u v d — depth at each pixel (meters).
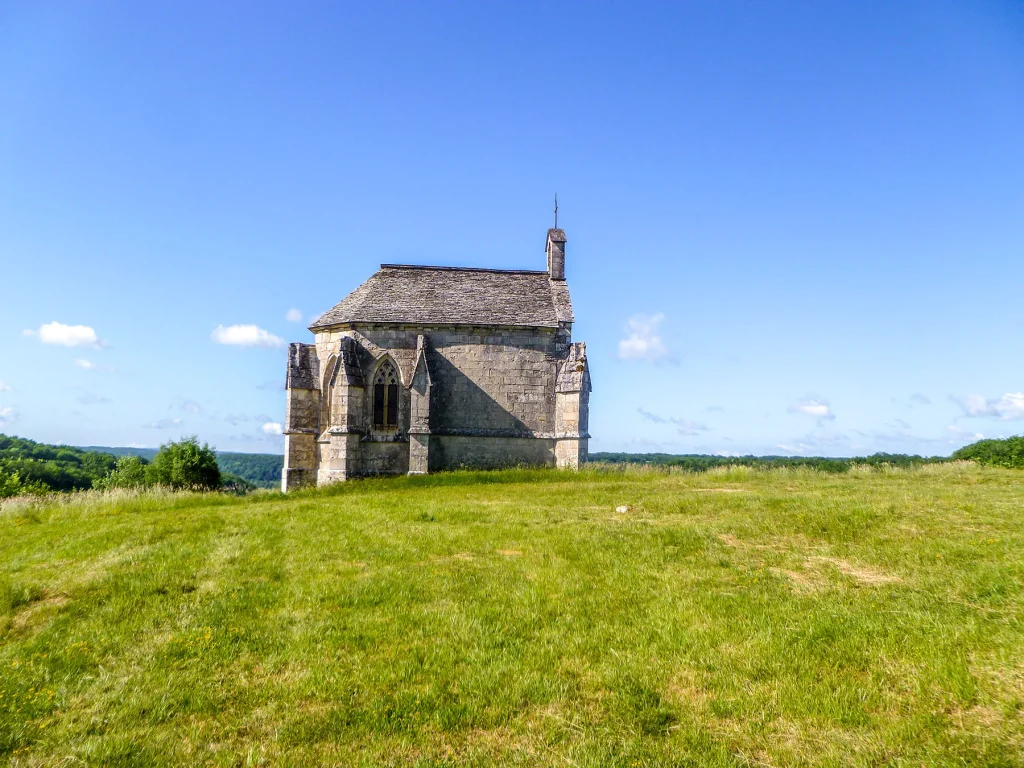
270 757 6.25
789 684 7.04
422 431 29.56
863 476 23.80
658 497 18.89
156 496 24.62
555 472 27.83
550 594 10.19
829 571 10.62
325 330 32.34
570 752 6.05
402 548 13.42
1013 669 6.82
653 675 7.43
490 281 34.72
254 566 12.50
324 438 31.33
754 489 20.23
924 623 8.08
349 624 9.27
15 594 11.14
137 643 9.07
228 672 8.06
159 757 6.32
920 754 5.68
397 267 34.75
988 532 12.01
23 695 7.66
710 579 10.57
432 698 7.14
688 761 5.86
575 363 30.78
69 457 77.75
